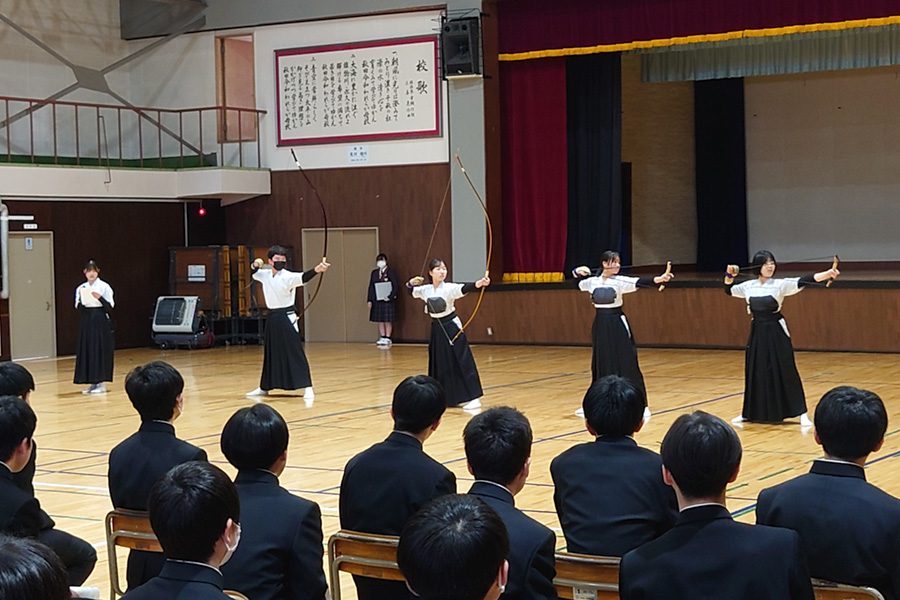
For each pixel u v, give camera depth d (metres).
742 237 19.80
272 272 11.05
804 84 19.16
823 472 3.05
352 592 4.77
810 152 19.22
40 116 16.97
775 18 13.95
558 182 15.90
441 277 10.16
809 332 14.15
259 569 3.08
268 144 17.38
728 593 2.38
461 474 7.16
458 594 1.85
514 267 16.30
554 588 2.78
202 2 17.55
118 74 18.08
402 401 3.65
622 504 3.43
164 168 17.06
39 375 13.84
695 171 20.23
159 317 16.66
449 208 16.16
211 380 12.77
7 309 15.56
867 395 3.04
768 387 8.79
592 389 3.63
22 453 3.43
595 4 15.10
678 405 9.93
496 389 11.39
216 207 17.80
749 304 8.81
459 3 15.76
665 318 15.11
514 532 2.77
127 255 16.89
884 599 2.86
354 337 17.14
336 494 6.70
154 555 3.82
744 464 7.21
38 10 16.97
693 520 2.48
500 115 16.12
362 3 16.39
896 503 2.96
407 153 16.38
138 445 3.93
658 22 14.70
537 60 15.86
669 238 19.80
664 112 19.62
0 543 1.62
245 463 3.28
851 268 18.92
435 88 16.08
